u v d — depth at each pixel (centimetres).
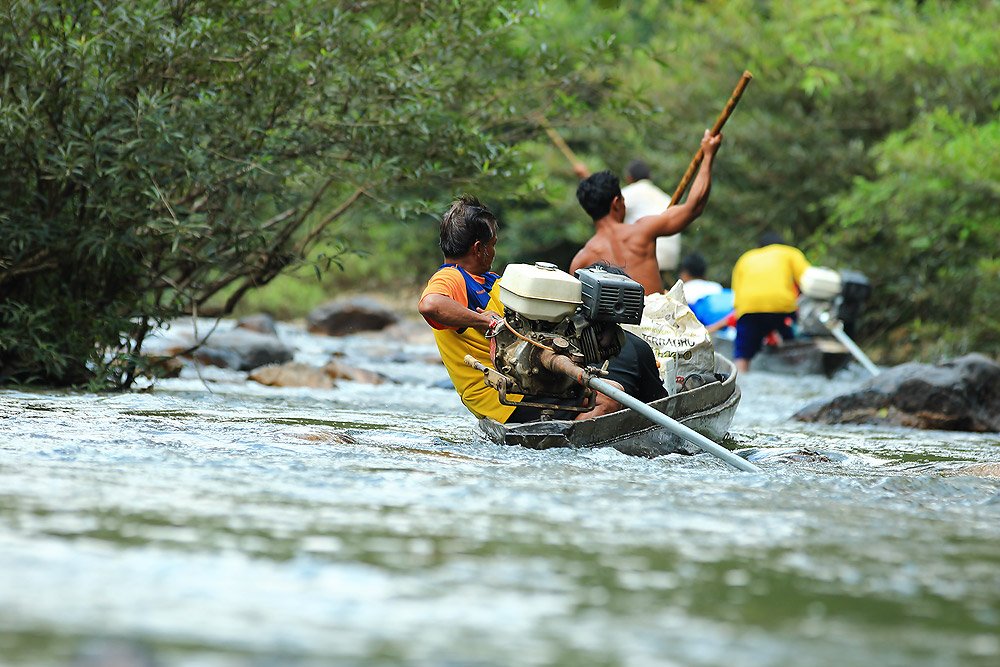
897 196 6059
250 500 1239
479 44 3297
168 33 2816
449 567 959
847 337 5016
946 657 755
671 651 750
